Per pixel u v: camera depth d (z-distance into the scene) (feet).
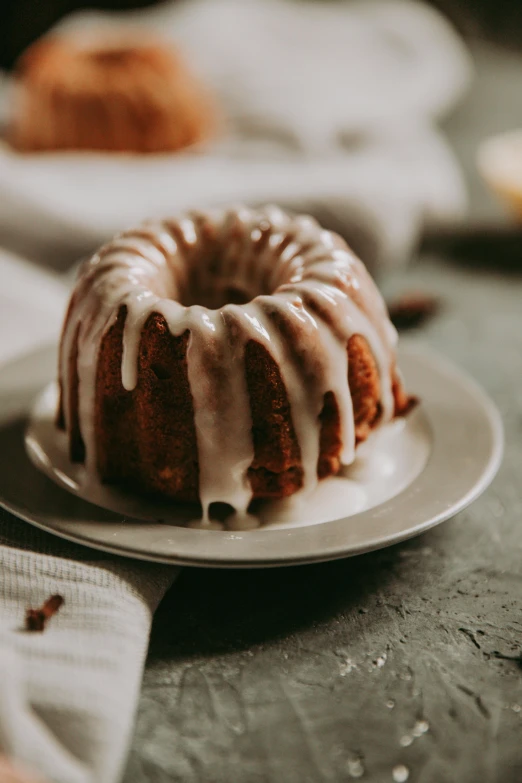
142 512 1.17
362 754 0.96
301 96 2.30
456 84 2.57
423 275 1.81
